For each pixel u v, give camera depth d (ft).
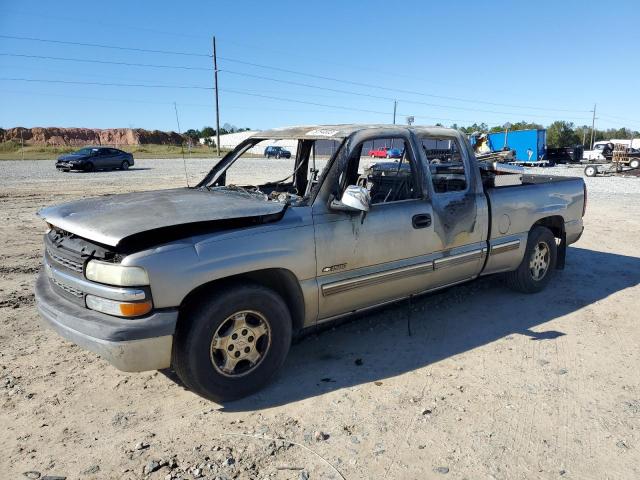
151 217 10.99
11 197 48.29
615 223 34.99
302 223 12.28
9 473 9.20
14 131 306.76
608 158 119.34
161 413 11.21
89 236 10.55
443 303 18.24
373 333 15.60
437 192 16.12
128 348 10.16
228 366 11.39
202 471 9.25
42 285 12.62
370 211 13.51
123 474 9.20
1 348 14.35
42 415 11.08
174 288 10.43
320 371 13.15
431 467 9.38
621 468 9.36
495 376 12.83
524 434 10.37
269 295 11.70
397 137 14.47
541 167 118.52
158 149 211.20
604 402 11.62
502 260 17.28
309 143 16.31
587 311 17.49
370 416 11.02
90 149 90.74
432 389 12.18
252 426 10.69
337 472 9.24
